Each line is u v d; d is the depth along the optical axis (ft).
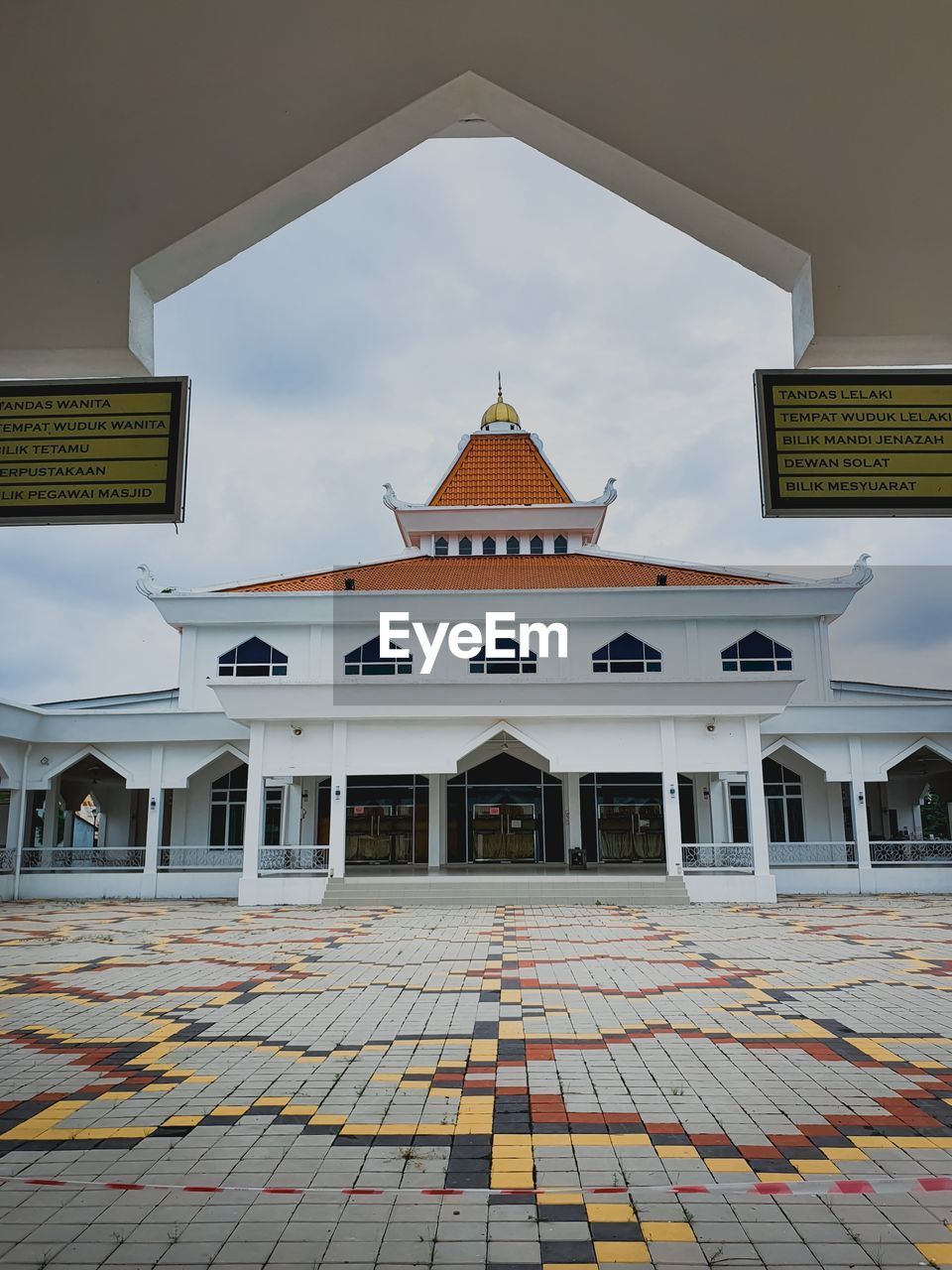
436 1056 23.30
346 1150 16.55
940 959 38.75
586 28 13.75
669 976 34.76
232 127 13.61
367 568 96.68
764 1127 17.63
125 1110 18.97
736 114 13.56
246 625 87.10
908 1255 12.41
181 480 14.88
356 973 36.06
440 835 79.87
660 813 85.30
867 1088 20.20
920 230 13.44
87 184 13.64
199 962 39.32
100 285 13.62
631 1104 19.15
